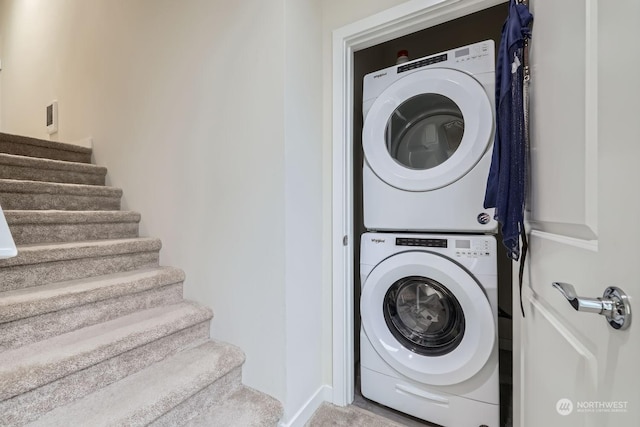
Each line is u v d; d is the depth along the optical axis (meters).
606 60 0.48
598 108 0.50
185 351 1.37
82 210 1.91
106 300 1.32
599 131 0.50
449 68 1.28
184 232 1.66
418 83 1.34
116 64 2.13
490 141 1.19
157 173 1.82
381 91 1.45
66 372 0.98
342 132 1.47
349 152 1.51
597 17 0.51
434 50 2.21
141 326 1.26
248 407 1.22
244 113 1.38
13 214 1.43
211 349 1.39
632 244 0.41
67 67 2.62
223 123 1.47
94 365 1.06
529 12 0.90
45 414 0.94
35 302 1.10
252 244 1.35
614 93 0.46
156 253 1.78
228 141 1.45
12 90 3.30
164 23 1.77
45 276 1.34
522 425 0.96
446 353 1.27
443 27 2.14
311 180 1.43
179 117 1.68
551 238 0.72
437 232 1.34
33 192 1.69
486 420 1.19
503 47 1.00
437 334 1.34
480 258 1.20
